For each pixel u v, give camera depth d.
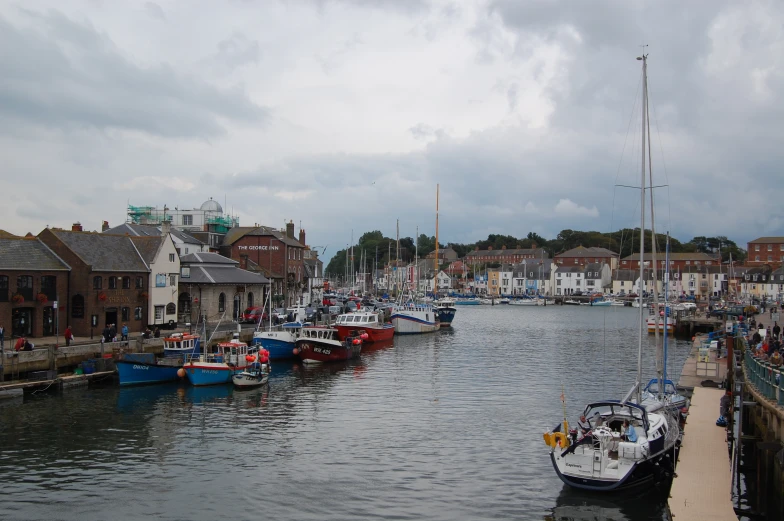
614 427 25.39
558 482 24.89
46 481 24.52
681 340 80.69
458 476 25.52
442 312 95.69
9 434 30.64
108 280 54.75
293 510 22.09
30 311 49.91
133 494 23.36
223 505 22.45
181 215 113.19
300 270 111.75
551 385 45.16
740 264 192.75
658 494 23.53
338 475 25.53
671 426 26.88
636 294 183.75
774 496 22.41
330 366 54.31
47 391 39.75
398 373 50.53
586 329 96.19
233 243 100.44
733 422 31.05
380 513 21.88
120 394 39.81
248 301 78.75
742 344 46.16
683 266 192.62
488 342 75.50
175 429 32.09
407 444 29.81
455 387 44.22
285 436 31.03
